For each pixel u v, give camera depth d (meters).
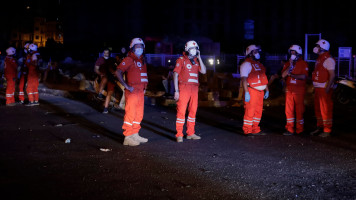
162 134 8.31
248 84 8.09
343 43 41.88
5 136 7.62
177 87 7.42
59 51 41.50
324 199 4.39
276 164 5.87
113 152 6.47
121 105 12.05
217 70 36.03
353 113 12.42
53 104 12.96
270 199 4.36
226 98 15.73
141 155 6.30
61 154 6.20
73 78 19.56
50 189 4.47
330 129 8.26
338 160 6.19
